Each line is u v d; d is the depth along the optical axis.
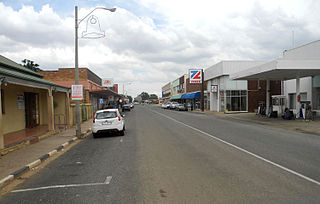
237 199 4.59
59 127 16.88
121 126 13.79
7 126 13.31
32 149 10.20
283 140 11.43
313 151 8.87
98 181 5.96
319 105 23.45
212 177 5.94
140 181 5.81
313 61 18.47
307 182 5.45
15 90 14.25
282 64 18.41
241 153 8.59
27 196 5.24
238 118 25.11
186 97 52.03
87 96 30.36
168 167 6.95
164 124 19.91
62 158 8.90
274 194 4.79
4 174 6.70
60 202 4.79
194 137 12.55
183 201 4.57
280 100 25.98
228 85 35.47
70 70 33.28
